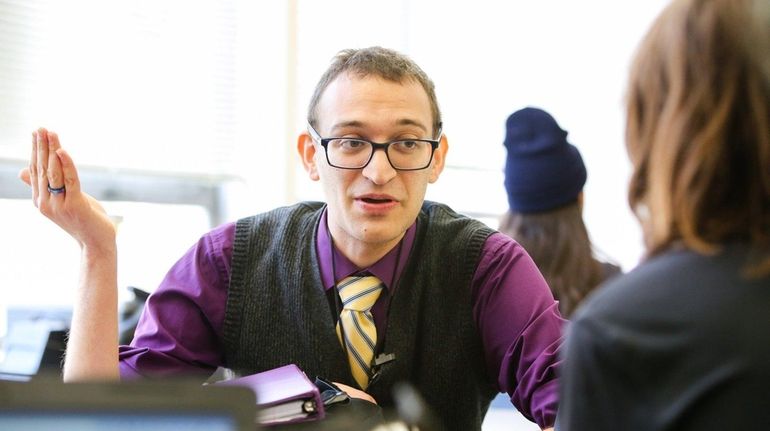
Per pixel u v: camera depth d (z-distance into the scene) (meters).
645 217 0.76
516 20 3.46
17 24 2.51
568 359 0.73
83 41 2.62
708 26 0.69
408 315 1.47
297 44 2.96
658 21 0.75
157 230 2.82
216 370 1.55
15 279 2.49
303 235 1.54
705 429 0.63
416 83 1.39
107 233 1.28
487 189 3.41
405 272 1.49
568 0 3.57
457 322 1.49
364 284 1.47
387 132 1.34
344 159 1.36
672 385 0.65
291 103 2.94
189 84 2.81
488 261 1.51
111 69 2.66
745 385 0.61
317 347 1.45
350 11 3.09
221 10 2.86
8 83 2.49
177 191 2.86
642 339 0.67
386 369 1.42
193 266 1.55
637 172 0.76
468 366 1.50
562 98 3.59
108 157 2.66
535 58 3.51
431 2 3.27
